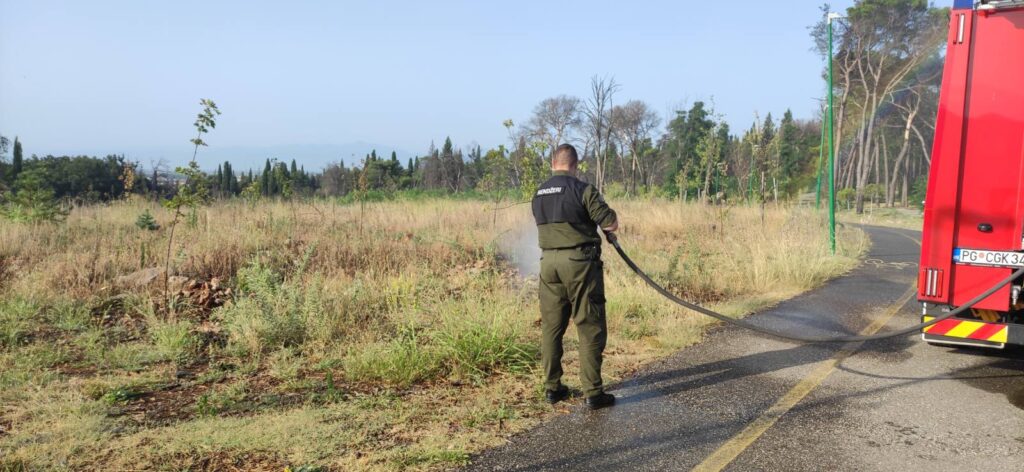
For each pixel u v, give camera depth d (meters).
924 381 4.91
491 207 15.84
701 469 3.34
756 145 18.38
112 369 5.00
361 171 20.39
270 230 11.71
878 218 38.50
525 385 4.73
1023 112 4.57
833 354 5.66
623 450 3.58
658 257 10.54
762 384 4.80
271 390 4.60
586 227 4.25
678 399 4.47
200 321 6.48
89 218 13.55
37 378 4.67
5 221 11.76
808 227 15.34
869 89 45.91
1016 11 4.59
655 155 62.16
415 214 15.88
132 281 7.66
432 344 5.36
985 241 4.75
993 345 4.91
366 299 6.92
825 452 3.56
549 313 4.34
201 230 11.30
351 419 3.97
